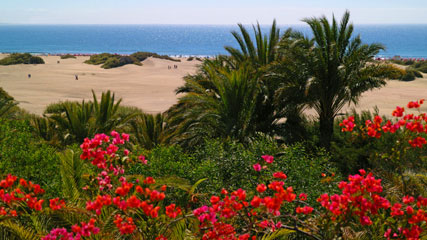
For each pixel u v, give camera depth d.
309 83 12.12
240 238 3.00
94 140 3.65
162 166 5.44
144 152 5.99
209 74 13.91
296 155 5.64
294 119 13.31
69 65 66.69
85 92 34.88
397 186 4.26
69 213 3.53
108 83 42.03
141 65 69.00
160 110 25.16
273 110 13.55
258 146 5.66
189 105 14.87
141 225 2.95
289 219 4.09
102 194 3.67
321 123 13.12
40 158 5.57
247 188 4.72
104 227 3.29
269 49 16.16
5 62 68.06
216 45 182.00
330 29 13.27
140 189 2.83
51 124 12.98
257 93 13.07
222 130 12.06
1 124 7.77
